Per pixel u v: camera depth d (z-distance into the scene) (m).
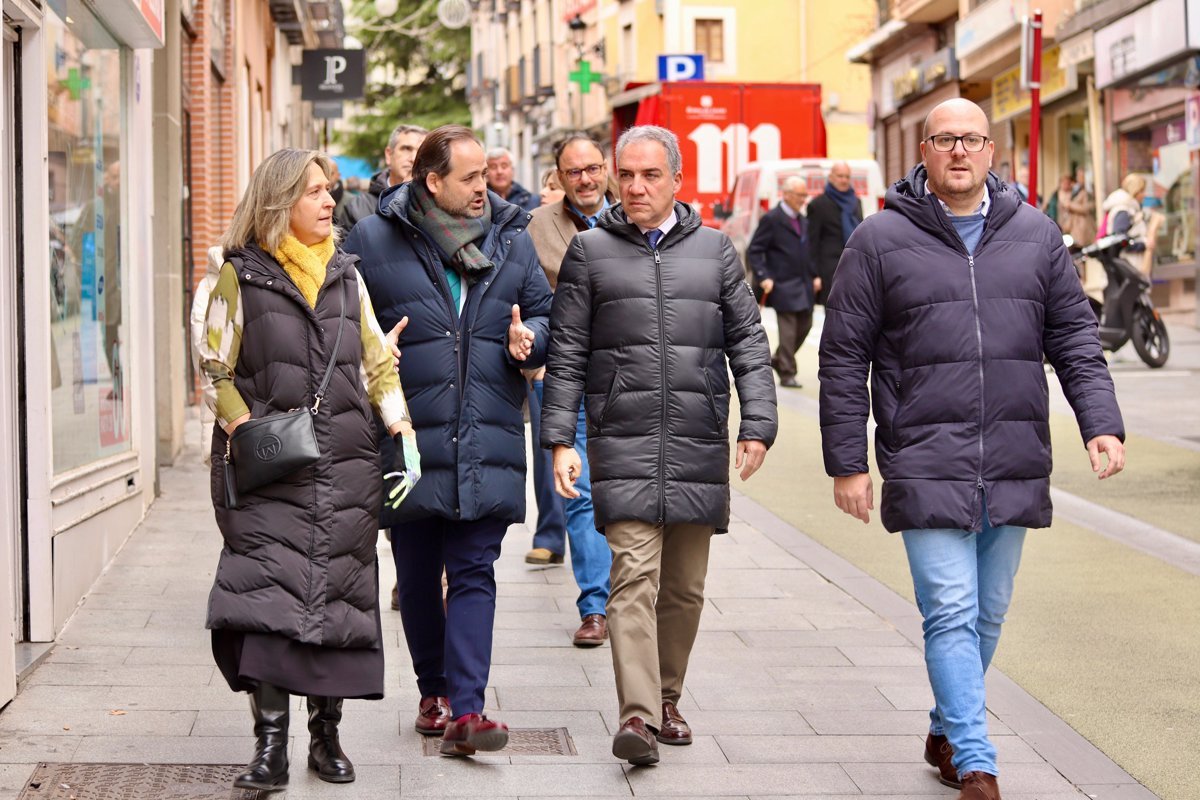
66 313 19.81
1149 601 20.72
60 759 13.81
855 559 23.84
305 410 12.98
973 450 13.20
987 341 13.28
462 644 14.30
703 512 14.52
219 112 48.84
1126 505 26.94
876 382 13.71
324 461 13.08
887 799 13.47
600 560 18.69
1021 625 19.56
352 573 13.17
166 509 26.38
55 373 18.94
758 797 13.47
